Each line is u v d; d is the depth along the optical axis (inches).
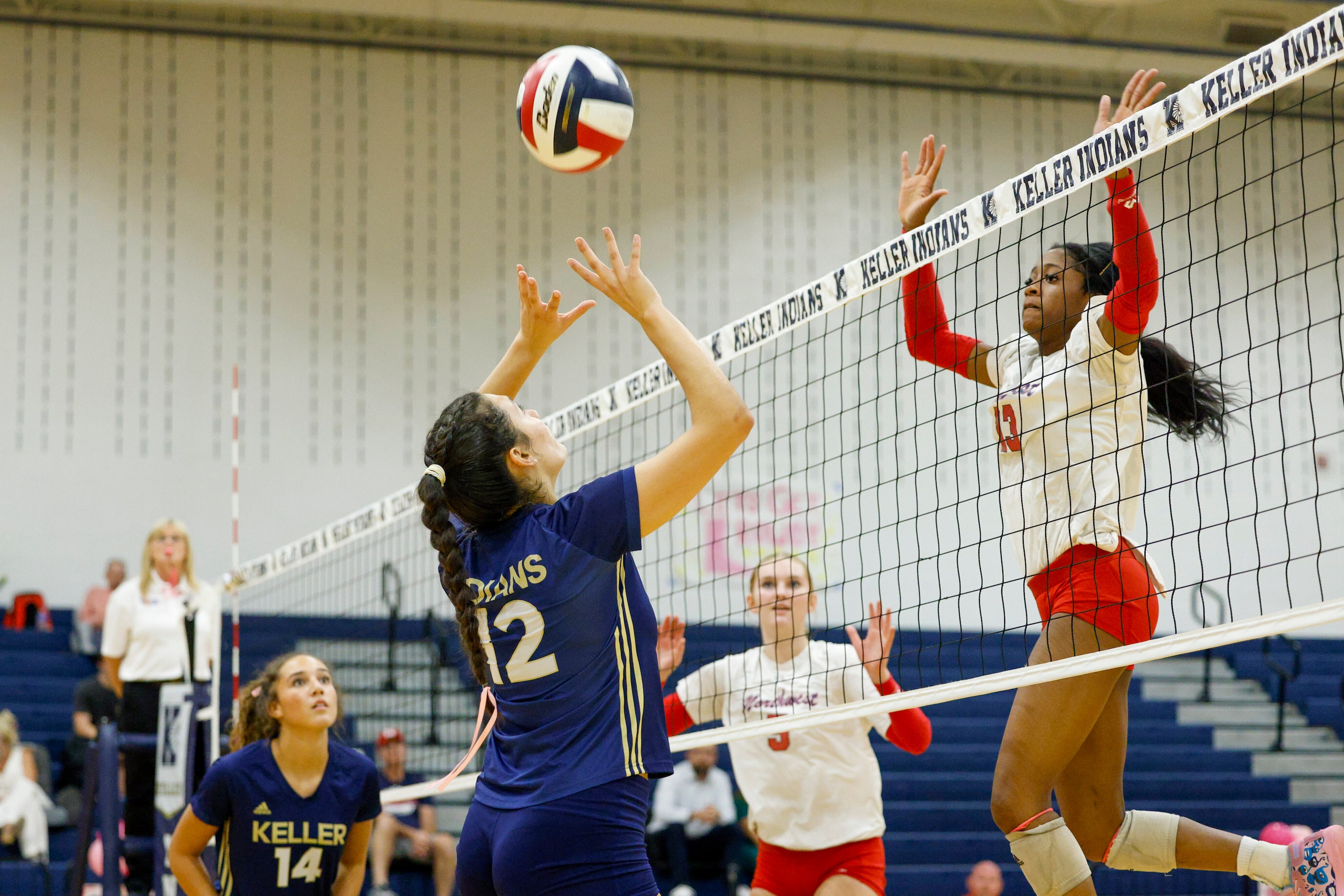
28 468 625.0
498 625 119.8
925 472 639.1
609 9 647.1
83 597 620.7
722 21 658.8
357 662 572.7
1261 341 671.1
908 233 176.2
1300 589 657.0
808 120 705.0
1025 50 678.5
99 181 648.4
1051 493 156.3
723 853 435.2
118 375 639.8
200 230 655.8
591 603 117.6
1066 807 162.1
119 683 366.0
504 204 683.4
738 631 586.2
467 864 118.8
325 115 672.4
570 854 112.3
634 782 116.5
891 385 642.8
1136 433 156.7
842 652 218.2
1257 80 136.9
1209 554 652.7
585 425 223.6
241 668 545.6
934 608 623.8
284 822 202.2
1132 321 149.8
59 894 428.8
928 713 593.6
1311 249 678.5
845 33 667.4
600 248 685.3
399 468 660.1
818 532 623.8
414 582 629.3
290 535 644.1
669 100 696.4
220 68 664.4
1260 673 633.6
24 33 647.1
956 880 472.7
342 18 677.3
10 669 552.7
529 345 149.6
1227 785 538.6
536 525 120.4
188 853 204.4
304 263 663.8
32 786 443.2
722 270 689.0
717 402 117.1
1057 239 603.8
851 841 209.2
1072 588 151.0
